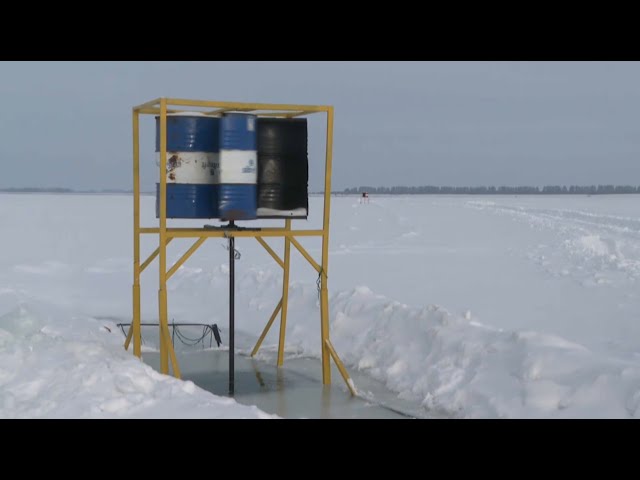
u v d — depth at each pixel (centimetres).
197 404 531
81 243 2230
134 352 719
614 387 555
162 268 669
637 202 7081
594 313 1087
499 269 1622
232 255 729
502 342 668
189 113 693
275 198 718
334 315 898
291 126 720
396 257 1867
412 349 744
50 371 582
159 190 688
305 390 704
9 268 1623
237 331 1002
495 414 587
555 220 3472
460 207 5297
